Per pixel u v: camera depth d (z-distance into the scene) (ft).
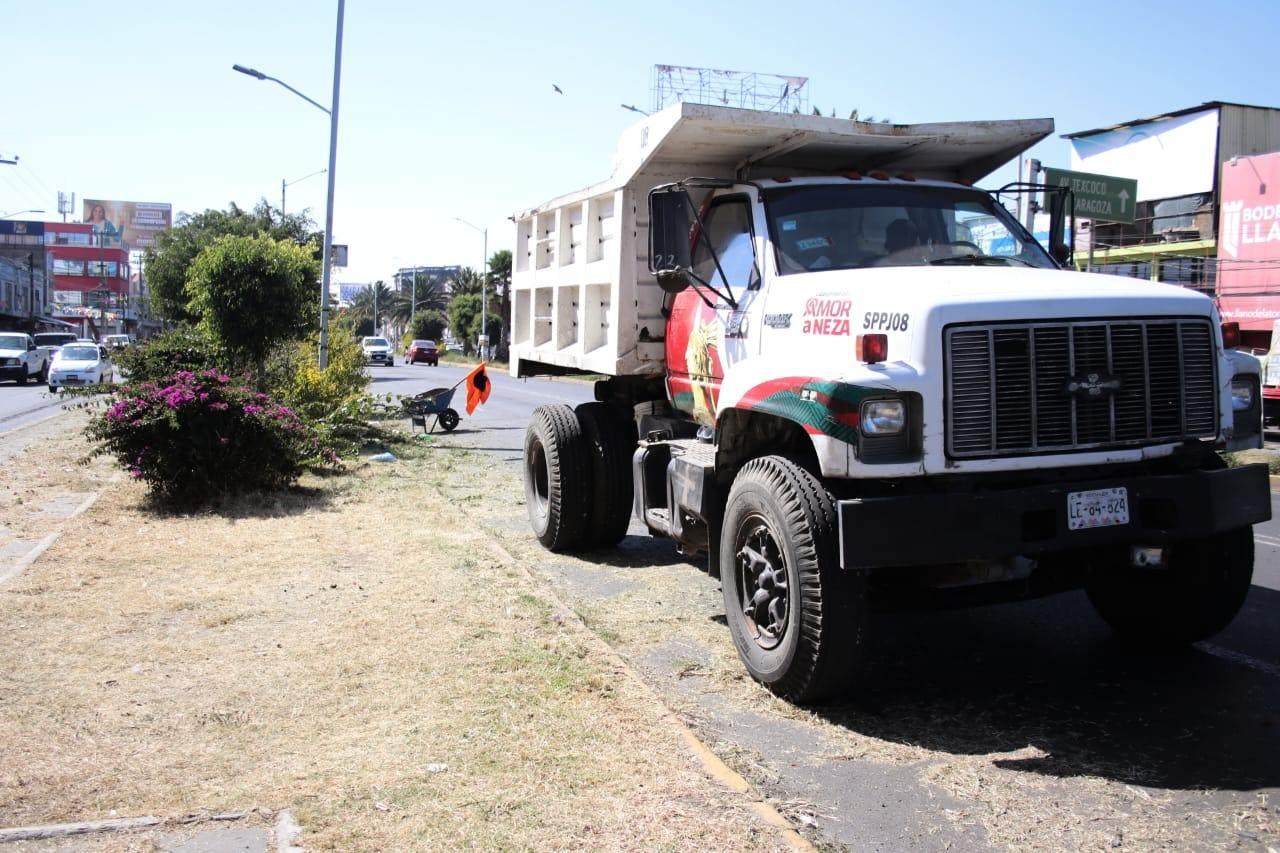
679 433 22.71
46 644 17.62
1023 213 31.32
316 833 11.07
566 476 25.36
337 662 16.71
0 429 60.59
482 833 11.09
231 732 13.89
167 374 34.55
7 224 269.23
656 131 20.66
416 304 351.46
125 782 12.35
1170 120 103.71
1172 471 15.42
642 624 19.95
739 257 19.60
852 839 11.51
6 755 13.08
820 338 16.35
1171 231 103.45
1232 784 12.97
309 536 27.07
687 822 11.39
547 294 29.35
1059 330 14.52
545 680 15.81
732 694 16.10
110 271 346.54
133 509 31.12
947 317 14.20
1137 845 11.38
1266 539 29.09
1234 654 18.34
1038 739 14.48
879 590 15.69
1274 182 69.15
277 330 53.57
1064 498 14.30
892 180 20.01
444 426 60.23
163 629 18.57
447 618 19.16
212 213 129.49
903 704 15.89
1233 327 16.69
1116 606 18.52
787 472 15.28
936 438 14.14
